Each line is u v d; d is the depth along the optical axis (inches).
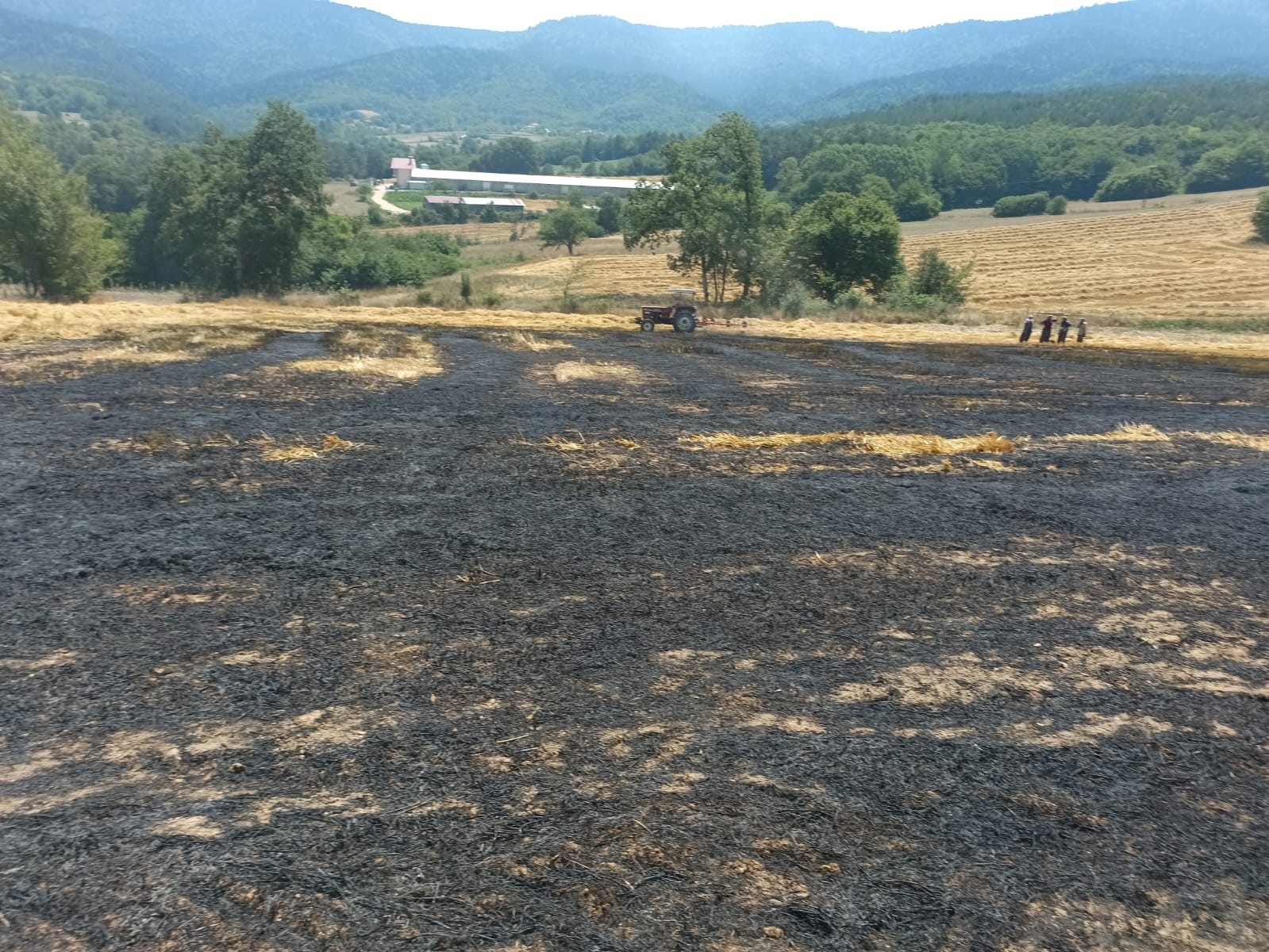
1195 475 467.5
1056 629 277.6
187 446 440.8
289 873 163.6
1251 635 278.7
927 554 336.8
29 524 329.1
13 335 715.4
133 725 208.2
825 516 376.8
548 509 370.9
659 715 220.2
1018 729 220.8
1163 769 207.3
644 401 613.3
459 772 194.7
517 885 162.7
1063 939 157.2
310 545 321.4
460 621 266.7
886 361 884.6
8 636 246.2
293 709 216.8
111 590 277.9
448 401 575.2
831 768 201.0
